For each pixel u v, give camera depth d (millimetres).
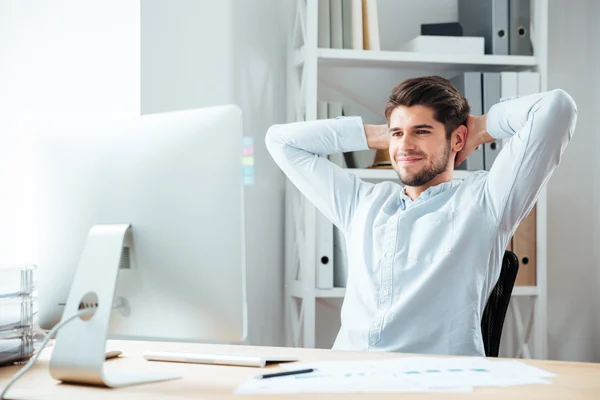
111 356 1455
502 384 1153
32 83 2666
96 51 2719
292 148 2160
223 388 1157
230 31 2865
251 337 2887
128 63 2750
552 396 1072
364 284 1880
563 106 1765
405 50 2885
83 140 1343
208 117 1232
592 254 3133
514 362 1345
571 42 3135
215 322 1246
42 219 1376
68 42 2697
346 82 2967
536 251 2773
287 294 2877
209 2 2840
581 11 3145
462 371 1257
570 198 3123
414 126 1887
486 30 2816
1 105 2641
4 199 2621
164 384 1199
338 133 2115
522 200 1801
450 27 2824
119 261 1244
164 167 1259
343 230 2070
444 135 1902
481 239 1808
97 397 1117
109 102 2727
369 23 2719
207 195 1229
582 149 3135
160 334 1304
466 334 1771
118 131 1313
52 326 1379
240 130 1225
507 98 1953
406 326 1787
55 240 1360
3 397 1130
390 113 1943
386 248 1867
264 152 2924
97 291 1237
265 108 2926
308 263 2605
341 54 2658
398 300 1812
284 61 2951
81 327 1226
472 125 2002
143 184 1276
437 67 2900
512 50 2793
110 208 1307
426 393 1093
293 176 2160
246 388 1143
